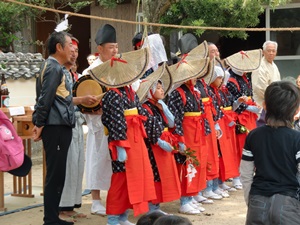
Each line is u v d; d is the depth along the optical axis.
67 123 5.19
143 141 5.38
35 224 5.76
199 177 6.21
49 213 5.27
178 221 2.61
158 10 8.38
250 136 3.81
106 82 5.25
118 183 5.36
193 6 9.35
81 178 6.12
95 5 12.98
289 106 3.69
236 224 5.79
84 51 16.22
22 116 6.38
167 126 5.84
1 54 9.07
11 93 8.70
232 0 9.29
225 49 12.85
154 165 5.73
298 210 3.59
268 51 8.09
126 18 12.65
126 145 5.16
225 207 6.53
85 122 6.12
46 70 5.15
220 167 7.02
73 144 5.93
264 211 3.59
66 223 5.42
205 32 11.41
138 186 5.29
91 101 5.48
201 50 6.57
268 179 3.65
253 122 7.47
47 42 5.37
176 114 5.98
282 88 3.72
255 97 8.11
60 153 5.21
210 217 6.07
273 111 3.72
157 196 5.77
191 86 6.20
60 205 5.93
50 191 5.24
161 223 2.61
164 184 5.73
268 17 12.23
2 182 6.27
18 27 11.90
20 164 5.16
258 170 3.72
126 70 5.26
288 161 3.62
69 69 5.98
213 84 6.89
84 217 6.01
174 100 6.03
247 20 9.63
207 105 6.54
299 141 3.63
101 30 5.81
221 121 6.98
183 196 6.19
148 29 8.40
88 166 6.11
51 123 5.14
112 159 5.29
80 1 13.57
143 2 8.45
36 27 14.91
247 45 12.77
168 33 9.58
